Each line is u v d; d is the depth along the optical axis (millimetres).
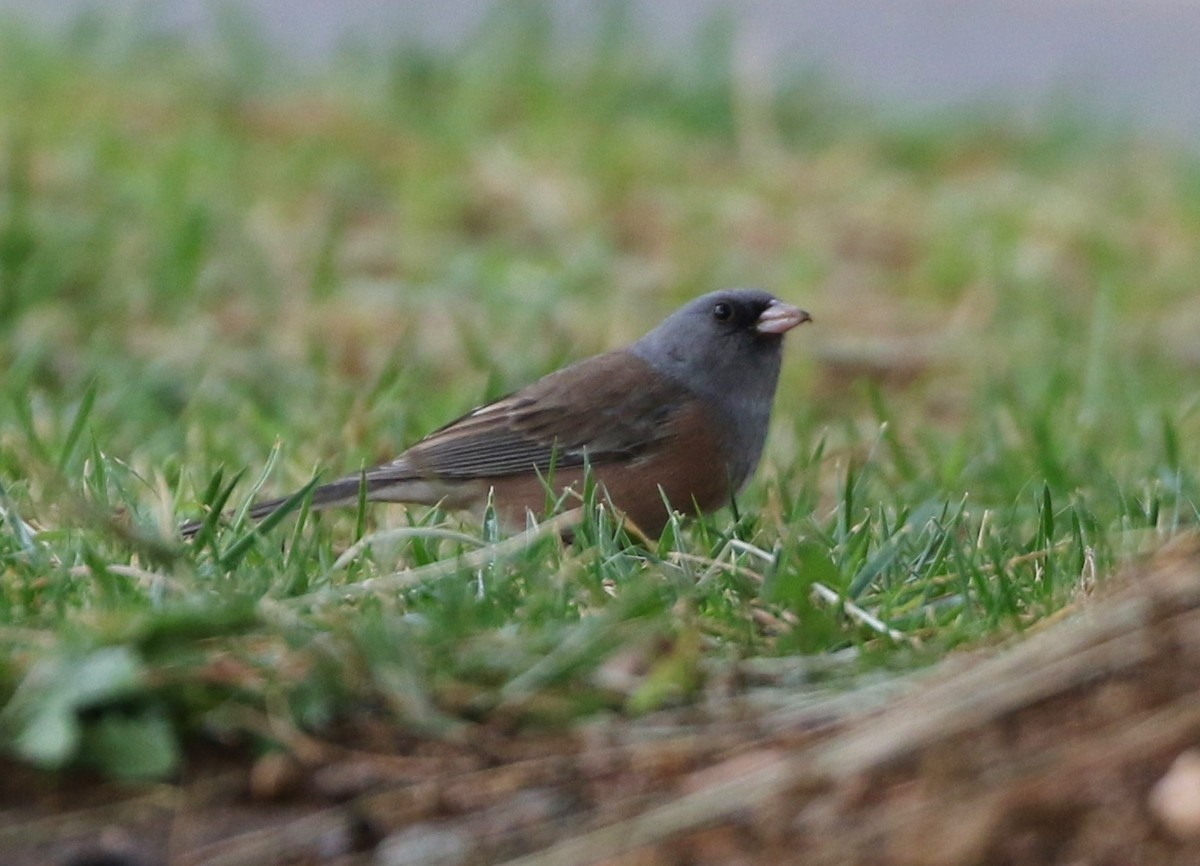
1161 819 5871
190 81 22375
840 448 12562
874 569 8102
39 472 9766
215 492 9367
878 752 6219
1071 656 6445
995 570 8117
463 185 19375
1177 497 9656
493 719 6777
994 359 15594
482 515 10664
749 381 10742
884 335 16406
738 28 23656
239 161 19391
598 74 23141
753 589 7992
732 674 7066
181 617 6656
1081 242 19297
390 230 18297
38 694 6477
